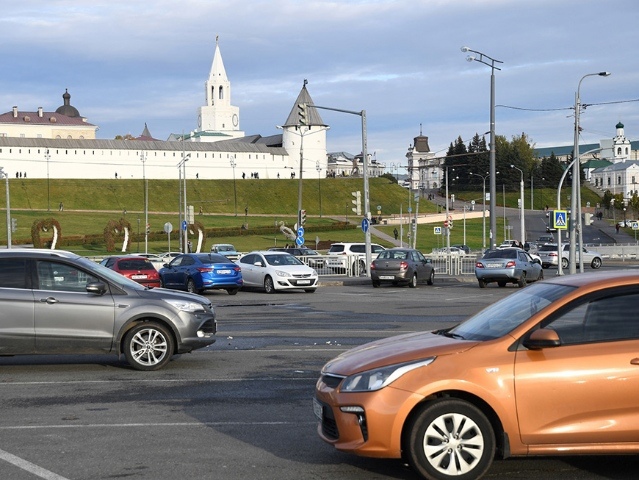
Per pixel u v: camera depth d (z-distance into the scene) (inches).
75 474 278.1
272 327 761.0
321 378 292.7
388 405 264.7
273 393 425.7
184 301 515.5
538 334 268.4
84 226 4640.8
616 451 267.7
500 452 270.2
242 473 281.4
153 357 506.0
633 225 3614.7
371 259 1909.4
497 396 265.7
